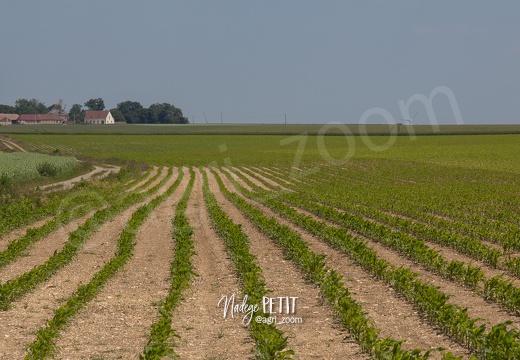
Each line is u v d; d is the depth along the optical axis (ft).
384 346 39.29
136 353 42.16
